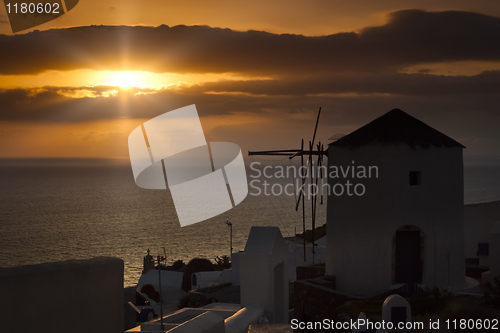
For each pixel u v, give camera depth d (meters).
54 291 5.37
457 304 17.66
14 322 5.02
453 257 22.80
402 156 22.50
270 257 16.86
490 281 23.64
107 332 5.90
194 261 57.47
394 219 22.52
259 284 16.92
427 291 20.17
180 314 16.42
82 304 5.64
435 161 22.66
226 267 57.88
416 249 22.78
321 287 22.25
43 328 5.27
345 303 20.41
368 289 22.72
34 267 5.31
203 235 162.50
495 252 23.64
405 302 14.38
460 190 23.16
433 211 22.59
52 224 191.25
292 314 25.34
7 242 155.12
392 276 22.61
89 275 5.70
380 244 22.61
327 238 24.48
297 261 42.03
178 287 55.53
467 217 32.59
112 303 5.95
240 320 14.68
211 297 39.28
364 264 22.83
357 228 23.02
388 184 22.56
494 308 18.11
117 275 6.00
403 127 23.05
